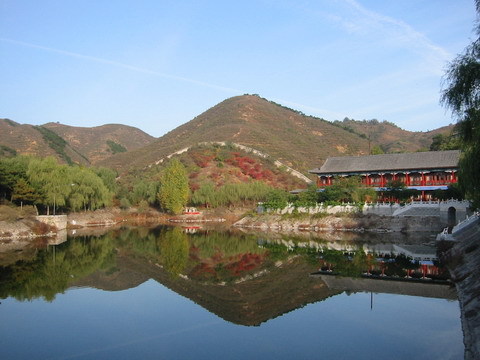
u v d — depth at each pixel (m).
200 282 45.19
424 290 38.03
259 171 153.75
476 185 33.44
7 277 47.28
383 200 90.00
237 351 25.36
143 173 164.38
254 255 62.34
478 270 36.41
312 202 94.88
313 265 52.44
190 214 126.62
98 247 71.38
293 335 27.92
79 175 109.25
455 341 25.41
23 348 26.28
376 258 55.31
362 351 24.69
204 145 179.50
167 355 24.88
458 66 29.78
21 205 88.75
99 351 25.72
